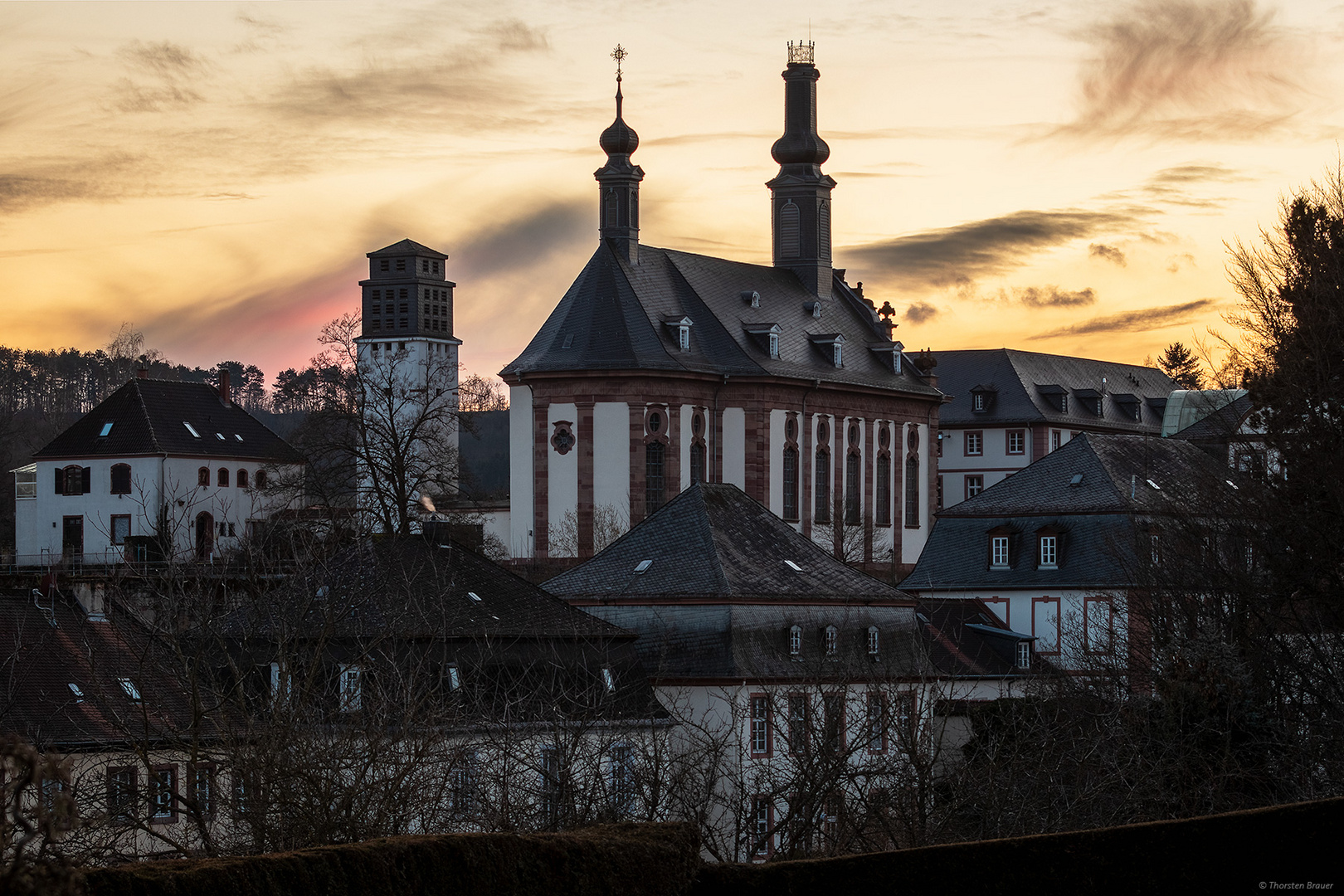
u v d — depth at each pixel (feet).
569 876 94.53
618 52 431.43
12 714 167.53
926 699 177.58
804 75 479.82
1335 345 206.80
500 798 131.44
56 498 472.85
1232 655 192.65
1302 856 103.55
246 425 495.41
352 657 154.81
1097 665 217.56
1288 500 203.10
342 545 206.39
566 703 181.57
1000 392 609.42
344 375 374.02
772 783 143.02
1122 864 104.01
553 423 406.82
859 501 456.86
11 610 183.11
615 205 426.92
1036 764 154.71
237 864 81.87
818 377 438.40
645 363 405.18
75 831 115.14
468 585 205.98
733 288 449.89
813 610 234.17
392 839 89.20
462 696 166.61
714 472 419.33
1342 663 193.36
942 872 103.45
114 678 177.68
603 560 242.17
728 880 102.06
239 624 168.35
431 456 393.09
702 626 224.74
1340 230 214.69
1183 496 240.53
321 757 124.47
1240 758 183.11
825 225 481.05
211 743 141.38
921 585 317.63
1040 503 316.81
